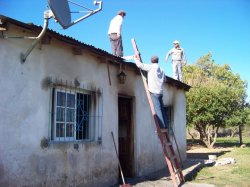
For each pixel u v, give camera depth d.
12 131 5.95
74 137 7.84
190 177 10.48
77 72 7.87
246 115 23.55
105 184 8.68
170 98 13.91
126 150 10.45
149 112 11.61
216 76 37.38
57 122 7.29
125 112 10.52
